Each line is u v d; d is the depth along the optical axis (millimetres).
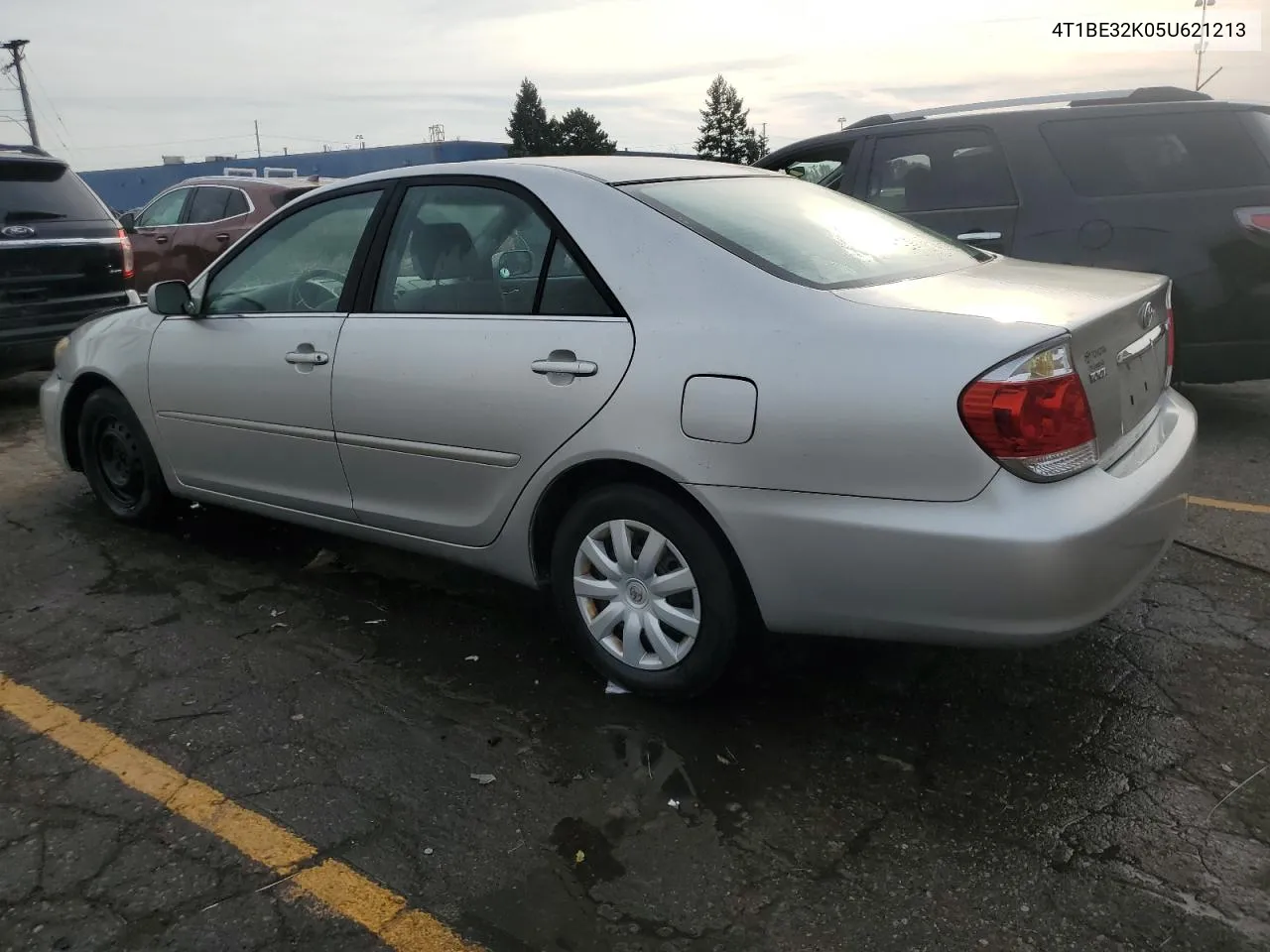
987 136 5770
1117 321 2736
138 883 2387
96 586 4113
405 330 3385
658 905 2289
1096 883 2318
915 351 2482
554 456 3025
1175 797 2604
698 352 2738
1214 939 2148
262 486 4020
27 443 6480
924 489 2467
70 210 7535
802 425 2576
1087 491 2486
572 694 3207
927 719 2998
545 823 2580
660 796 2676
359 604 3920
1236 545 4105
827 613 2691
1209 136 5312
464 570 4242
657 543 2939
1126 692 3088
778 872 2387
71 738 2998
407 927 2238
